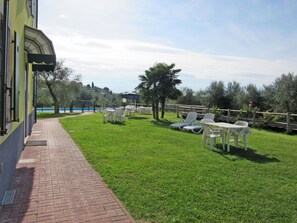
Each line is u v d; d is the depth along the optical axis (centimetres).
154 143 917
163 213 381
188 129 1242
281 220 372
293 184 525
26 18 757
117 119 1716
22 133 744
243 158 733
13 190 453
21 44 626
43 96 2758
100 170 574
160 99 2027
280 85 1858
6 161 438
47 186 477
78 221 352
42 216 363
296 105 1723
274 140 1077
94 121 1695
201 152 794
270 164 676
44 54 811
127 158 689
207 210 395
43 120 1748
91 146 834
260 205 419
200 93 2775
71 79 2689
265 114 1551
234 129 830
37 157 689
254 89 2231
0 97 334
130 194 446
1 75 334
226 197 446
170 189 473
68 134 1095
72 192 452
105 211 383
